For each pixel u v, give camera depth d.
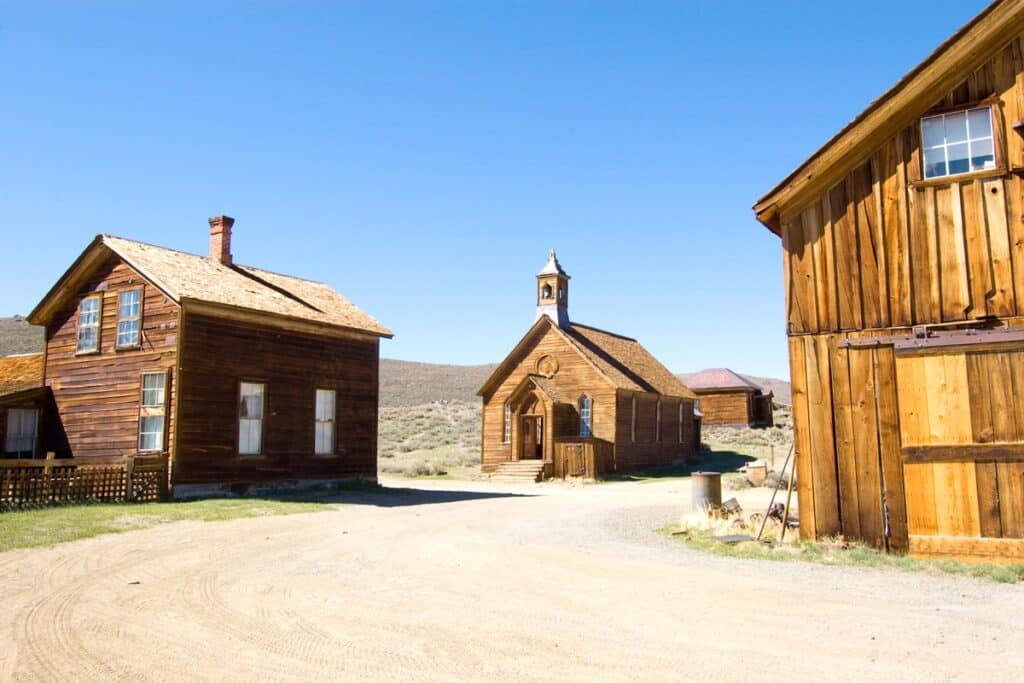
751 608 8.85
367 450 28.41
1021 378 11.77
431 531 16.17
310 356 26.27
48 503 18.38
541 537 15.18
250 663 6.90
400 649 7.32
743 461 49.91
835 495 12.81
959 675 6.43
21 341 96.75
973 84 12.71
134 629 8.05
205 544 14.00
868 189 13.19
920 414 12.31
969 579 10.57
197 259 26.80
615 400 41.03
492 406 43.88
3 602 9.25
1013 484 11.62
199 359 22.56
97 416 24.02
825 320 13.17
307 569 11.60
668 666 6.74
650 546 13.85
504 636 7.75
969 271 12.38
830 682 6.28
